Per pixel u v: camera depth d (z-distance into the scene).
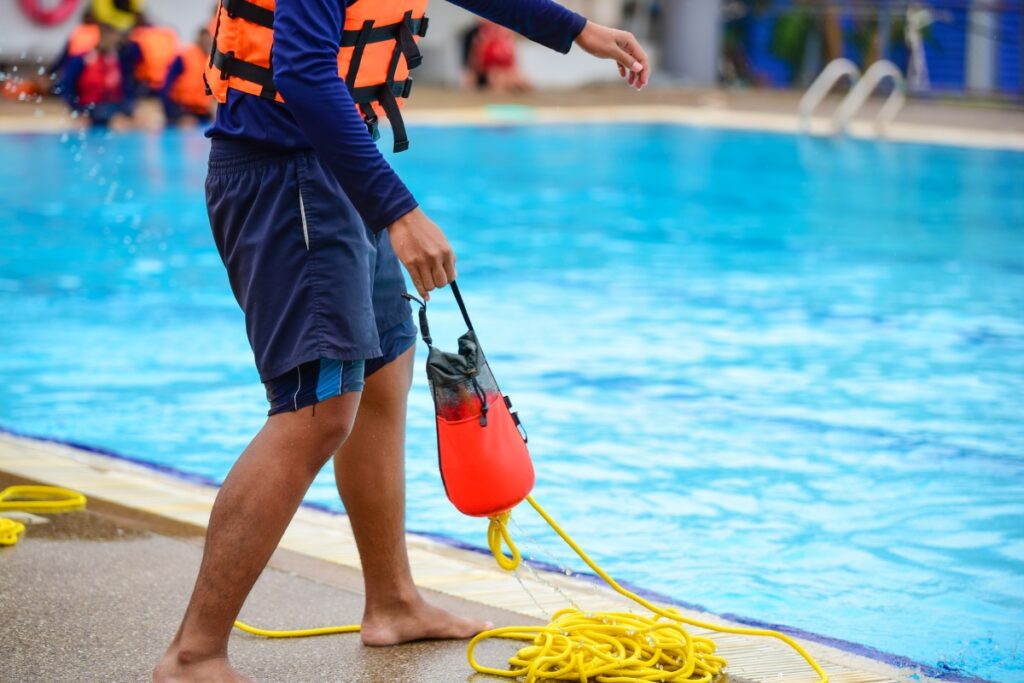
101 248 11.14
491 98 25.48
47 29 21.34
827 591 4.32
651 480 5.49
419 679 3.15
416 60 3.12
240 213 2.97
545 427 6.25
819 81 21.03
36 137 17.80
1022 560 4.62
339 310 2.91
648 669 3.14
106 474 5.17
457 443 3.02
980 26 26.83
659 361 7.57
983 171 16.89
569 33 3.48
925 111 24.05
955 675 3.52
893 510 5.13
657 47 30.48
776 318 8.77
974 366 7.49
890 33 27.44
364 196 2.79
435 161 17.61
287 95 2.76
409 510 5.11
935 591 4.33
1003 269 10.65
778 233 12.52
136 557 4.01
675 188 15.62
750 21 29.50
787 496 5.30
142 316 8.66
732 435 6.14
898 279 10.23
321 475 5.66
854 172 16.92
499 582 4.07
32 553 4.00
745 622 3.91
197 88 18.94
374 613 3.41
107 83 18.44
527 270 10.49
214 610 2.93
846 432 6.18
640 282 10.05
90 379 7.09
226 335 8.16
